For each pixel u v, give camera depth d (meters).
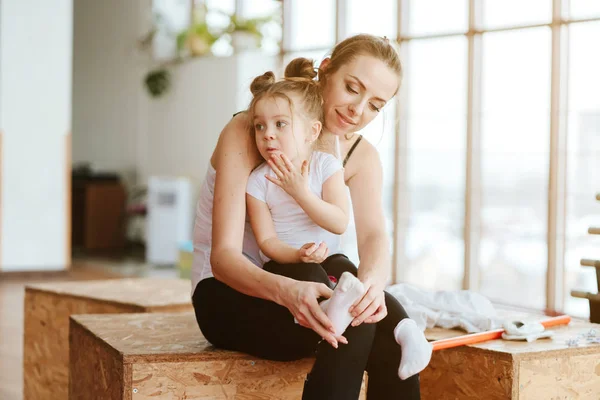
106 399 1.94
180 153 8.60
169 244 7.95
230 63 7.91
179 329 2.15
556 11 5.12
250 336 1.79
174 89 8.63
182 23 9.09
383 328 1.79
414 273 6.34
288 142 1.81
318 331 1.63
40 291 3.05
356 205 2.02
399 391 1.78
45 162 7.21
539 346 2.09
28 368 3.12
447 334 2.24
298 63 2.02
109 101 9.60
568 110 5.11
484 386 2.05
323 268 1.85
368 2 6.54
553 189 5.13
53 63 7.23
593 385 2.13
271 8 8.03
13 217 7.10
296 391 1.93
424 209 6.25
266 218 1.85
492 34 5.61
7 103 7.06
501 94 5.59
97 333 2.07
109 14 9.59
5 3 7.02
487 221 5.74
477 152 5.71
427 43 6.11
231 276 1.73
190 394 1.84
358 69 1.90
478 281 5.76
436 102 6.10
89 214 9.25
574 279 5.10
